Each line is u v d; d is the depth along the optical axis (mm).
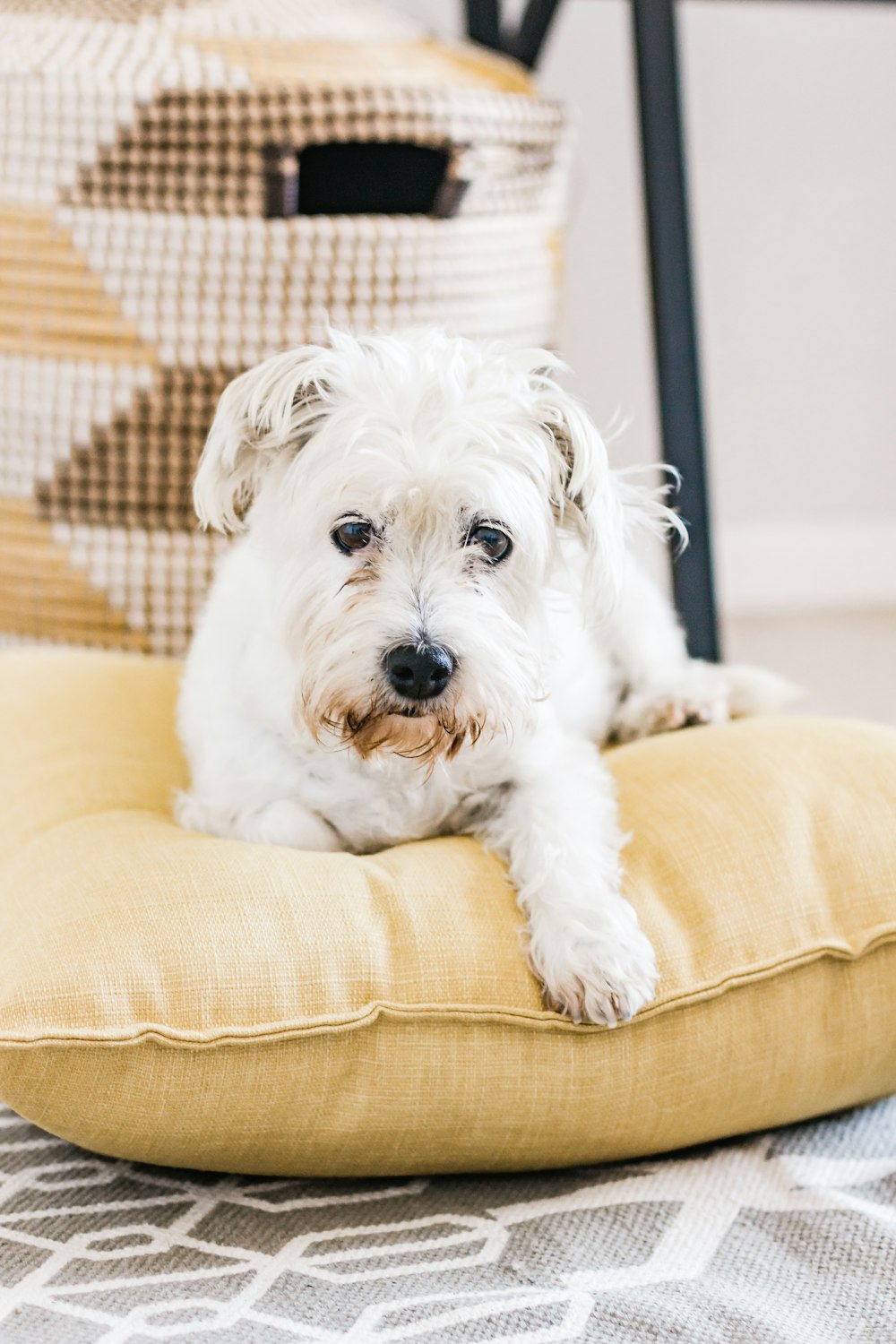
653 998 1181
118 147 1880
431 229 1967
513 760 1403
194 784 1507
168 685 1815
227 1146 1123
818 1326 1017
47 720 1640
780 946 1220
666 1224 1148
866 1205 1177
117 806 1475
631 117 3143
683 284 2115
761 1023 1210
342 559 1302
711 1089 1205
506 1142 1173
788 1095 1239
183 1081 1079
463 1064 1139
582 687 1682
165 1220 1134
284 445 1372
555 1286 1055
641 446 3307
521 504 1298
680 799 1378
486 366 1335
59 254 1946
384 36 2154
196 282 1938
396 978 1144
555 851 1270
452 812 1448
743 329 3346
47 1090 1066
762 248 3303
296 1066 1100
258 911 1153
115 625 2117
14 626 2170
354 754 1349
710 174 3240
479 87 2020
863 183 3301
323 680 1279
